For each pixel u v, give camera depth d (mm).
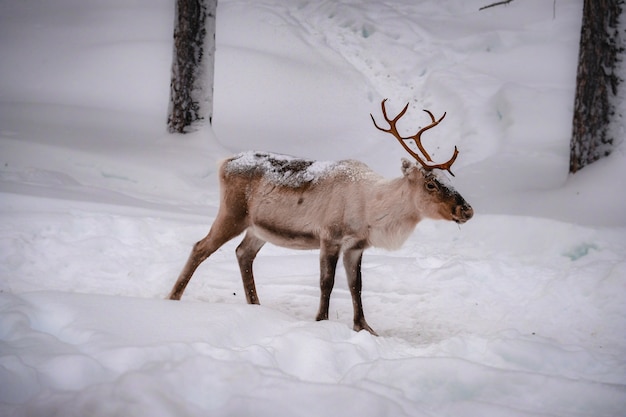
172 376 5793
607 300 9570
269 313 8195
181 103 20703
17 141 18344
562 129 21266
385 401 5688
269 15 31984
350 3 33281
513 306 10164
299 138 23000
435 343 8523
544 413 5723
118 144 19953
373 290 11164
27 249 11117
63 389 5664
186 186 17859
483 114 23594
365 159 21750
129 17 32000
